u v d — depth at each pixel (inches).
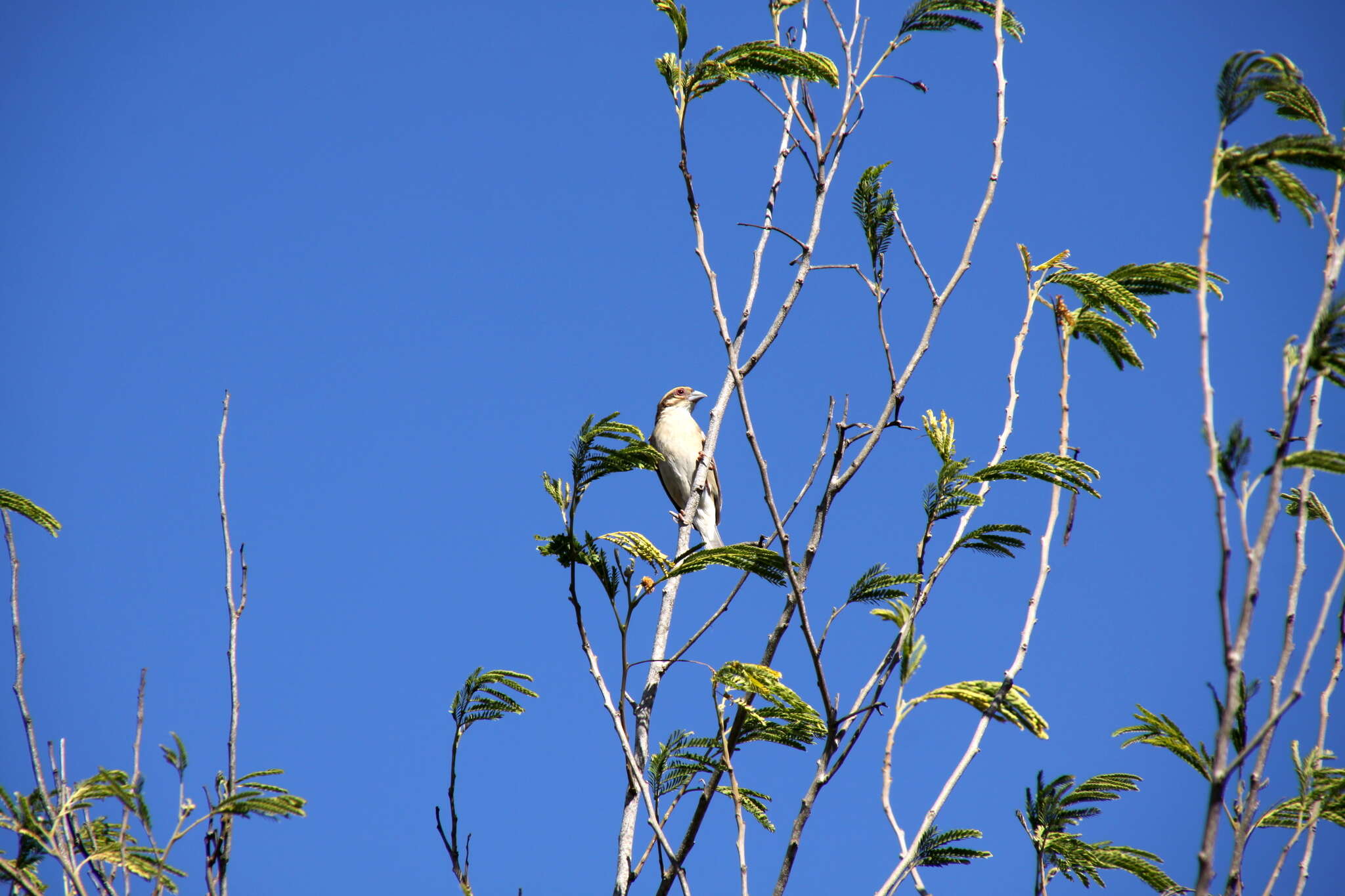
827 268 416.8
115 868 354.3
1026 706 299.4
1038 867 357.4
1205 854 226.5
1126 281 383.9
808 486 370.3
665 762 392.8
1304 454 251.3
